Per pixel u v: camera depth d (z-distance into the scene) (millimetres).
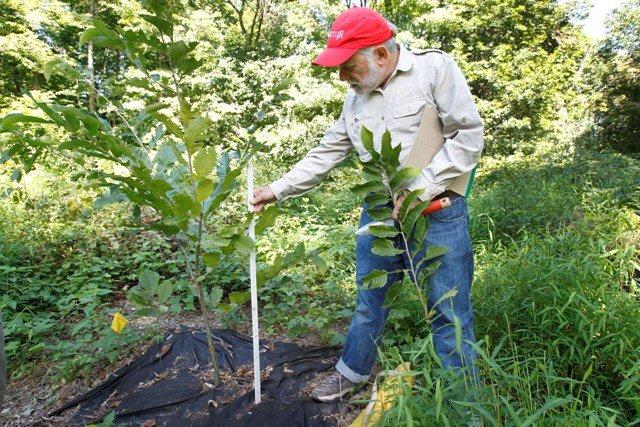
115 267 3857
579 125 10508
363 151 1893
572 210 4020
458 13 12398
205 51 10172
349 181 7520
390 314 2471
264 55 11953
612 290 2260
